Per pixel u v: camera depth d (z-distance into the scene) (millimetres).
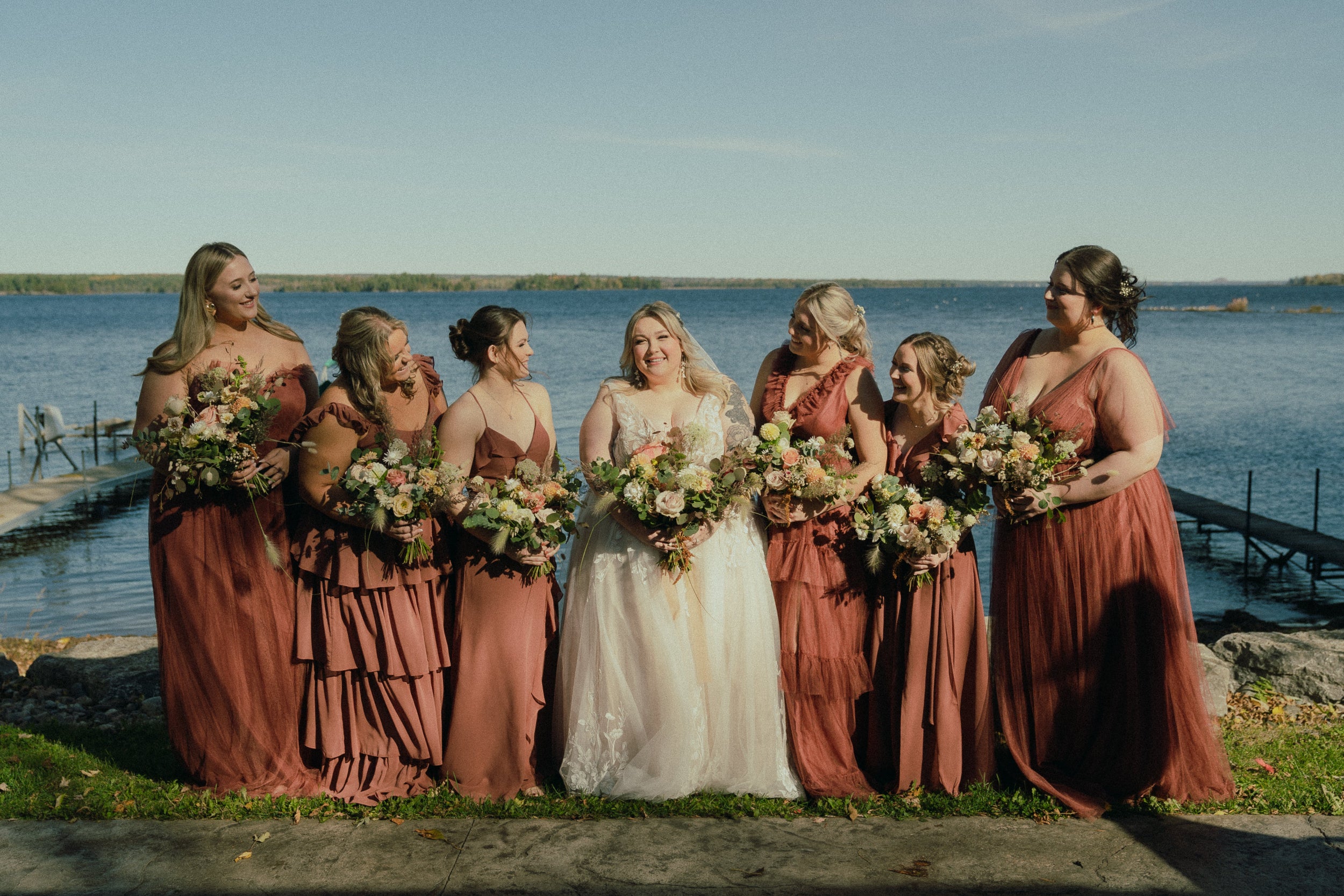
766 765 3957
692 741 3871
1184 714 3832
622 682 3885
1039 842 3539
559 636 4203
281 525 4012
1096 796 3848
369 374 3738
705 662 3910
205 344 4004
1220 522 15250
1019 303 161375
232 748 3979
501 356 3902
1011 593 4008
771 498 4047
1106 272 3771
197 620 3924
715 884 3236
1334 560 13016
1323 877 3271
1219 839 3555
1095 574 3824
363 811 3766
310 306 153625
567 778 3928
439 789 3920
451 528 4027
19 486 19047
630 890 3195
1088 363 3867
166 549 3934
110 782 4129
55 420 22703
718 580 3957
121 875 3314
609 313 112438
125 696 5637
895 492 3891
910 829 3660
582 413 27500
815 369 4191
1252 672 5473
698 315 108250
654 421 4070
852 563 4078
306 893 3189
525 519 3705
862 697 4125
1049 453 3773
